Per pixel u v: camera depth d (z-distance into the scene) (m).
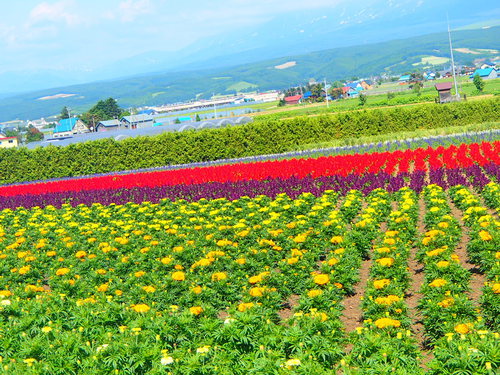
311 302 11.13
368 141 45.84
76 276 15.14
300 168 29.94
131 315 10.99
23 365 9.16
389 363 8.54
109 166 52.31
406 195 21.41
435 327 9.98
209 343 9.37
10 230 23.88
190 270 14.57
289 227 17.86
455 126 49.78
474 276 13.41
